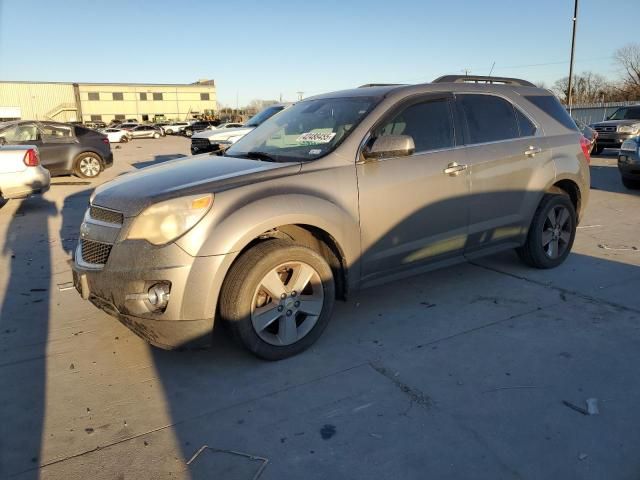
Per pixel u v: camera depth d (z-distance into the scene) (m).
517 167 4.70
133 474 2.48
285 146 4.15
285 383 3.24
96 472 2.50
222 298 3.29
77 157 13.88
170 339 3.21
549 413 2.86
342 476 2.43
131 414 2.97
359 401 3.03
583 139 5.41
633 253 5.80
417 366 3.41
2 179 8.59
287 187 3.46
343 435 2.72
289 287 3.48
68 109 77.50
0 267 5.78
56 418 2.95
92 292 3.39
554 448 2.58
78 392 3.21
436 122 4.29
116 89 80.38
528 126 4.93
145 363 3.56
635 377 3.21
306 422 2.84
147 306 3.16
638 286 4.72
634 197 9.36
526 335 3.80
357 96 4.31
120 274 3.18
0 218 8.55
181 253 3.10
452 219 4.31
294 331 3.54
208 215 3.16
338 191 3.65
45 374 3.43
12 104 73.75
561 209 5.19
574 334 3.80
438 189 4.16
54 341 3.92
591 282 4.86
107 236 3.30
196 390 3.20
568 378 3.21
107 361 3.60
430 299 4.55
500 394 3.06
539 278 5.00
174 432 2.79
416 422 2.81
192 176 3.55
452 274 5.20
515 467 2.46
